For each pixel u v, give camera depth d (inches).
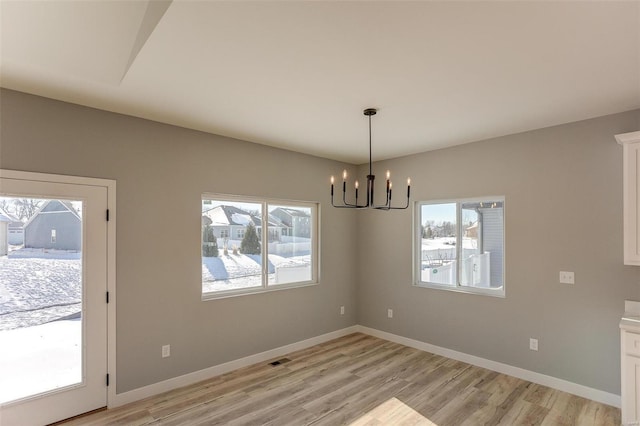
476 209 163.9
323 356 169.3
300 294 181.0
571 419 112.3
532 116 125.9
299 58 83.8
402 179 190.5
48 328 107.7
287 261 180.9
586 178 128.6
